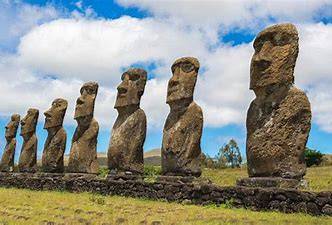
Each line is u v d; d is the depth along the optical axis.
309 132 16.00
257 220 13.02
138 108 23.33
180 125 20.33
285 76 16.22
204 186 17.08
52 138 29.59
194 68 20.70
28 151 33.19
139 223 13.14
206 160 43.88
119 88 23.58
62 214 14.91
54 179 25.83
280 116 16.09
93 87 27.42
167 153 20.38
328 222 12.43
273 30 16.59
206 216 14.05
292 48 16.31
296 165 15.78
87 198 19.98
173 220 13.51
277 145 15.96
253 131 16.59
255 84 16.73
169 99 20.73
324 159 44.25
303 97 16.06
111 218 14.10
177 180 19.34
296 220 12.76
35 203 18.02
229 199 16.06
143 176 21.30
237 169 38.38
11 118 37.59
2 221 13.22
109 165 23.12
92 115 27.19
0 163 37.16
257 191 15.09
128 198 19.83
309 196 13.83
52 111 29.73
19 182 29.02
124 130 22.95
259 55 16.70
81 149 26.67
